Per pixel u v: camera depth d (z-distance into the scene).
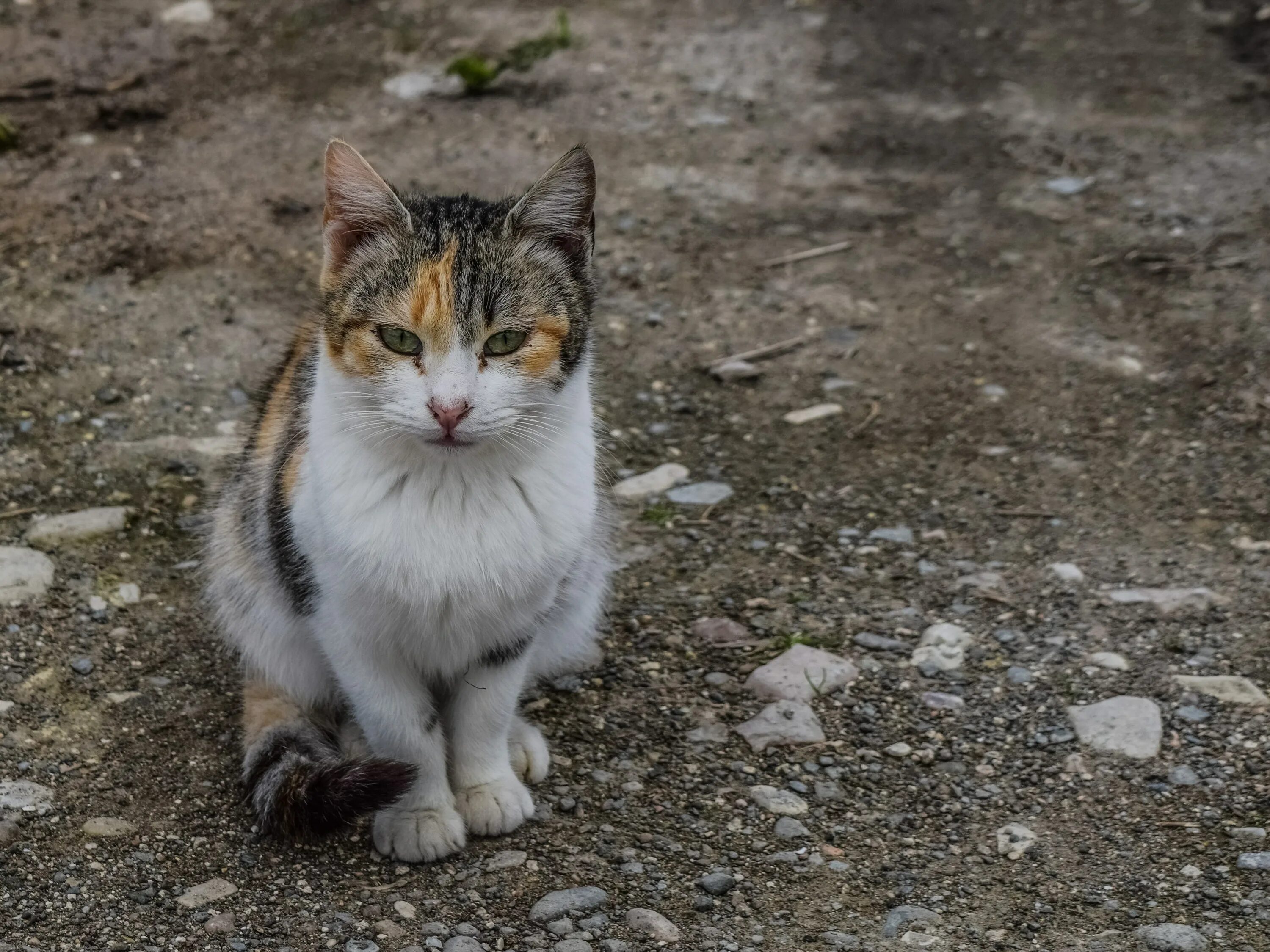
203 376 1.75
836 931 1.34
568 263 1.37
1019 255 1.97
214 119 2.23
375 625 1.35
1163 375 1.79
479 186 2.05
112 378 1.74
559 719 1.47
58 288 1.83
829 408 1.77
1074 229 2.03
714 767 1.44
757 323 1.86
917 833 1.40
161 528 1.60
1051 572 1.59
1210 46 2.54
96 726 1.44
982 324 1.86
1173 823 1.40
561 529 1.36
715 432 1.74
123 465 1.65
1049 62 2.50
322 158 2.13
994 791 1.43
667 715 1.48
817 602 1.57
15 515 1.59
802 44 2.55
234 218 1.96
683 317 1.86
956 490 1.68
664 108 2.33
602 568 1.48
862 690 1.50
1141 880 1.37
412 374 1.33
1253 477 1.68
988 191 2.13
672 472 1.70
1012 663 1.52
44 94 2.25
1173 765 1.44
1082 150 2.23
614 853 1.38
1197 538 1.62
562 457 1.36
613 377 1.79
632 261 1.95
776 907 1.35
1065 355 1.82
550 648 1.46
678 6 2.68
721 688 1.50
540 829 1.40
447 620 1.35
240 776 1.41
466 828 1.39
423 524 1.33
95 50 2.41
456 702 1.40
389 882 1.36
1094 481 1.69
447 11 2.62
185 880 1.35
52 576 1.54
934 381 1.79
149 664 1.49
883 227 2.04
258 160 2.11
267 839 1.38
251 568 1.43
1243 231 2.01
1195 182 2.13
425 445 1.32
